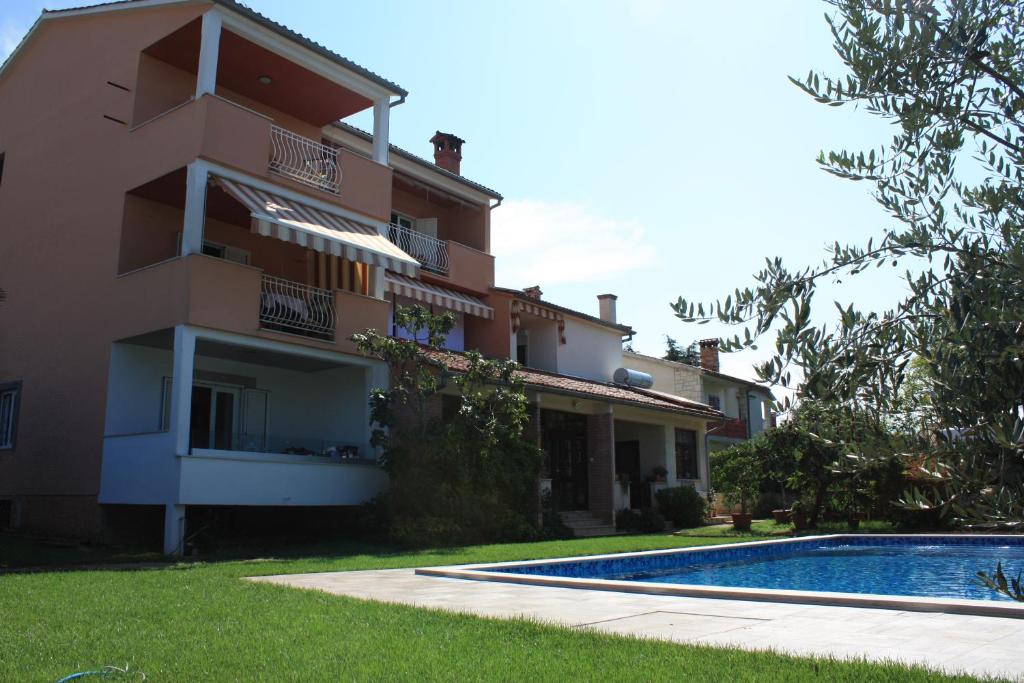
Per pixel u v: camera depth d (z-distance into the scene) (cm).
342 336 2105
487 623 785
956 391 349
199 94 1842
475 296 2872
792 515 2698
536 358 3122
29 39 2367
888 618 820
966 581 1534
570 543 2025
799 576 1644
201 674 580
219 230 2181
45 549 1650
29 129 2347
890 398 372
